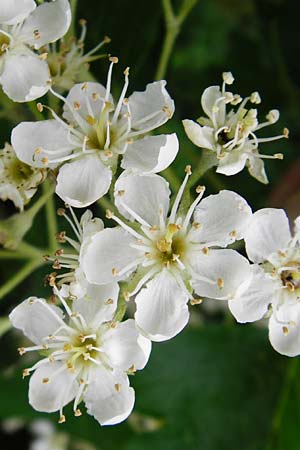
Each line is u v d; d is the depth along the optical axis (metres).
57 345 0.11
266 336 0.13
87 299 0.11
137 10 0.13
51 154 0.11
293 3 0.14
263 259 0.11
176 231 0.11
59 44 0.13
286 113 0.15
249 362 0.13
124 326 0.11
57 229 0.12
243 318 0.11
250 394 0.13
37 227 0.13
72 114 0.12
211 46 0.15
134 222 0.11
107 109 0.11
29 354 0.14
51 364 0.11
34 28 0.12
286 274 0.11
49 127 0.11
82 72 0.12
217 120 0.12
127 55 0.13
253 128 0.11
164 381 0.13
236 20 0.15
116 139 0.11
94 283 0.11
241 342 0.13
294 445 0.13
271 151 0.15
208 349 0.13
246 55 0.15
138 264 0.11
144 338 0.11
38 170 0.12
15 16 0.12
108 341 0.11
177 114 0.14
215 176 0.13
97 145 0.11
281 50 0.14
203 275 0.11
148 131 0.11
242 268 0.11
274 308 0.11
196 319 0.15
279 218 0.11
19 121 0.12
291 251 0.11
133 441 0.13
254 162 0.12
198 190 0.11
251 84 0.15
